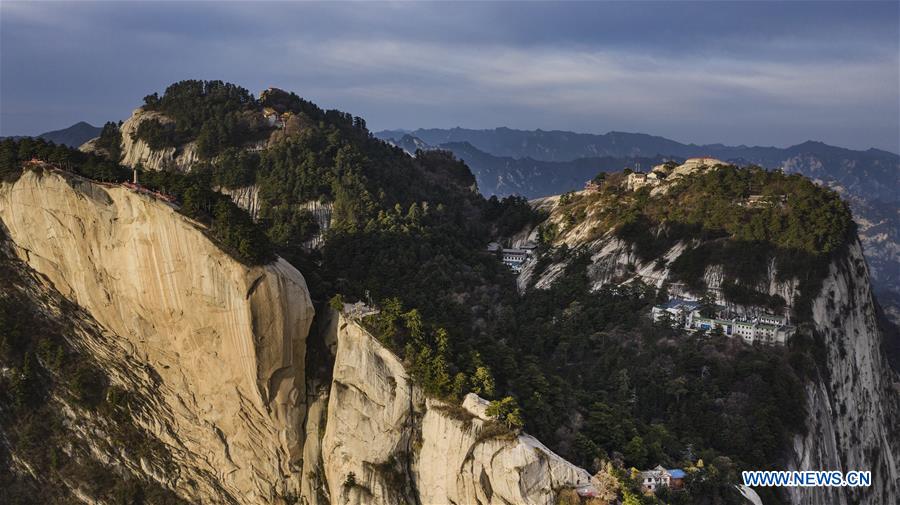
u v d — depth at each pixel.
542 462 93.31
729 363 138.38
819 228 163.88
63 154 129.12
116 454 120.31
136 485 118.81
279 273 111.44
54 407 122.19
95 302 125.06
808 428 125.75
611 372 138.50
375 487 106.81
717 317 155.50
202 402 118.88
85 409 122.00
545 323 160.62
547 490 92.38
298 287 113.56
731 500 99.75
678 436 119.50
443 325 121.81
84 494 117.19
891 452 150.88
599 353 147.25
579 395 117.50
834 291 156.25
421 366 106.88
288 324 112.06
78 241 123.06
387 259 168.50
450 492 100.56
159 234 114.75
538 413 103.50
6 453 118.88
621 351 145.25
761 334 146.88
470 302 162.88
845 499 125.94
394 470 107.25
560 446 99.00
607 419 107.56
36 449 119.12
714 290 164.00
